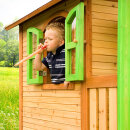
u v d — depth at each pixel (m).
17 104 10.31
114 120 3.01
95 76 3.33
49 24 4.43
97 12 3.62
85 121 3.46
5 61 23.59
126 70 2.83
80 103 3.60
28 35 4.77
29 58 4.32
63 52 4.00
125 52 2.84
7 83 13.32
